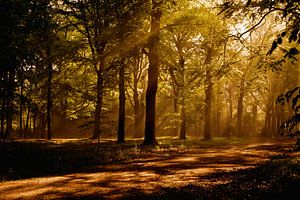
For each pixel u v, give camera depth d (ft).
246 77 73.72
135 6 71.97
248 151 79.77
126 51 75.10
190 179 41.45
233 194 31.01
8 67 66.13
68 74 111.75
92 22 87.35
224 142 116.78
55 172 51.19
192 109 114.21
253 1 45.52
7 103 72.84
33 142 98.22
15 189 36.78
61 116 184.14
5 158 63.00
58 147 84.64
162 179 41.93
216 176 42.93
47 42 91.71
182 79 96.63
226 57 66.28
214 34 62.69
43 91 116.98
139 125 147.95
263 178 37.27
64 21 110.22
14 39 67.15
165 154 70.79
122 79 90.12
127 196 32.91
